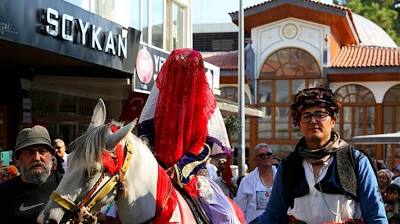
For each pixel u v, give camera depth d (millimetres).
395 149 25953
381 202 3664
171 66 4613
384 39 37750
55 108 12852
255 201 7191
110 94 13844
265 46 27750
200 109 4590
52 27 8383
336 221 3701
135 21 13703
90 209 3604
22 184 4457
